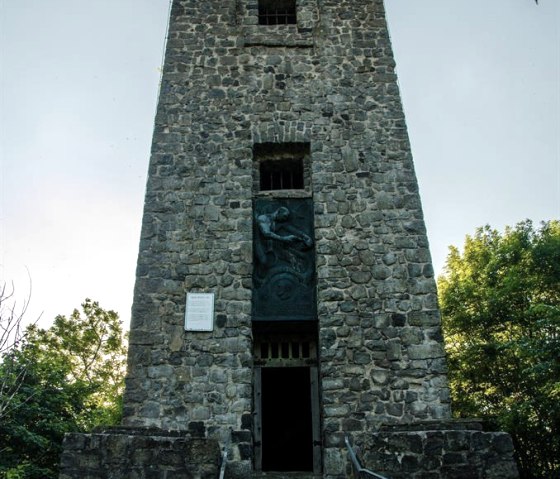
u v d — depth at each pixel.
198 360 8.94
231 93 11.36
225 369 8.89
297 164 11.20
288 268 9.87
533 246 18.17
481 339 18.05
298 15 12.38
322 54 11.81
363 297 9.39
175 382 8.77
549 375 13.37
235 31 12.09
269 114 11.12
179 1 12.44
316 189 10.34
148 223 10.02
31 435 12.35
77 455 6.71
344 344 9.02
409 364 8.86
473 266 19.94
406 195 10.29
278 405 13.45
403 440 6.65
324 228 9.98
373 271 9.60
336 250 9.79
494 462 6.50
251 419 8.77
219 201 10.27
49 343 25.48
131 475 6.61
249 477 8.13
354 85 11.46
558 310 13.20
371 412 8.52
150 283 9.51
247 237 9.96
